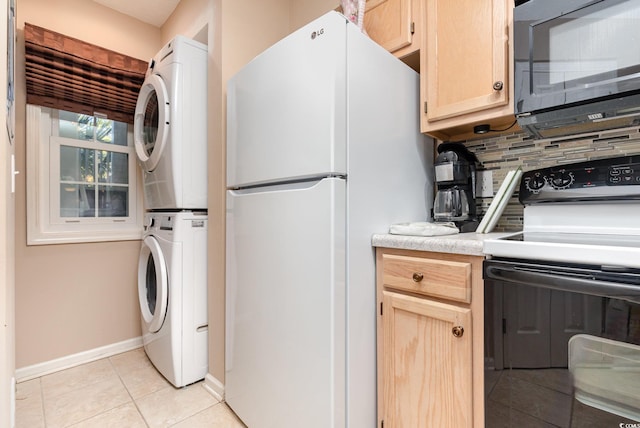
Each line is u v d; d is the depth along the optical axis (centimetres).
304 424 108
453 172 138
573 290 74
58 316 198
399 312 111
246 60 170
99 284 214
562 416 77
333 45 102
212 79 168
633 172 98
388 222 127
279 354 118
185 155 171
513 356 85
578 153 126
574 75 97
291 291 113
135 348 228
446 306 98
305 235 108
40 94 190
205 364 179
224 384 160
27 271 188
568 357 76
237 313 142
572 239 94
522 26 106
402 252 111
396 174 132
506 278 85
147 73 205
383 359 115
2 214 75
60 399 163
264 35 181
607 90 91
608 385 70
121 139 230
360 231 112
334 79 102
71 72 198
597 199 104
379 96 122
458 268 95
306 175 109
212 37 169
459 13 125
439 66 131
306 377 108
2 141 75
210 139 170
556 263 77
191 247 173
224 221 160
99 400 162
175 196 170
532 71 104
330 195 101
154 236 189
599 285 70
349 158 108
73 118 210
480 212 152
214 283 168
